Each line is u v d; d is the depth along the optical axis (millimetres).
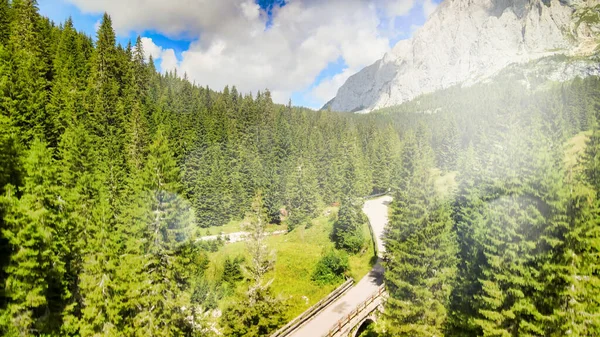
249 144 95312
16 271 19547
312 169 84562
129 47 88875
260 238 30469
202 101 117750
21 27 60875
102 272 23812
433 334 23562
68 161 35438
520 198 20125
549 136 26703
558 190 18844
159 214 23594
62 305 24047
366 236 52438
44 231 20984
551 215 18625
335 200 83250
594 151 25172
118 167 46406
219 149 80500
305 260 45250
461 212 31250
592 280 16891
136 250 23328
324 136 115688
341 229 50375
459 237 28609
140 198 24031
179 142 71625
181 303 23562
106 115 57969
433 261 24453
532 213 19203
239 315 27797
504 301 19344
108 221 27219
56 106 50562
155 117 70375
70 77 63188
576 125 86062
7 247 20188
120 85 73938
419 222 25391
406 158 36844
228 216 70375
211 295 35062
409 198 26562
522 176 20750
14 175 22938
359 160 95938
